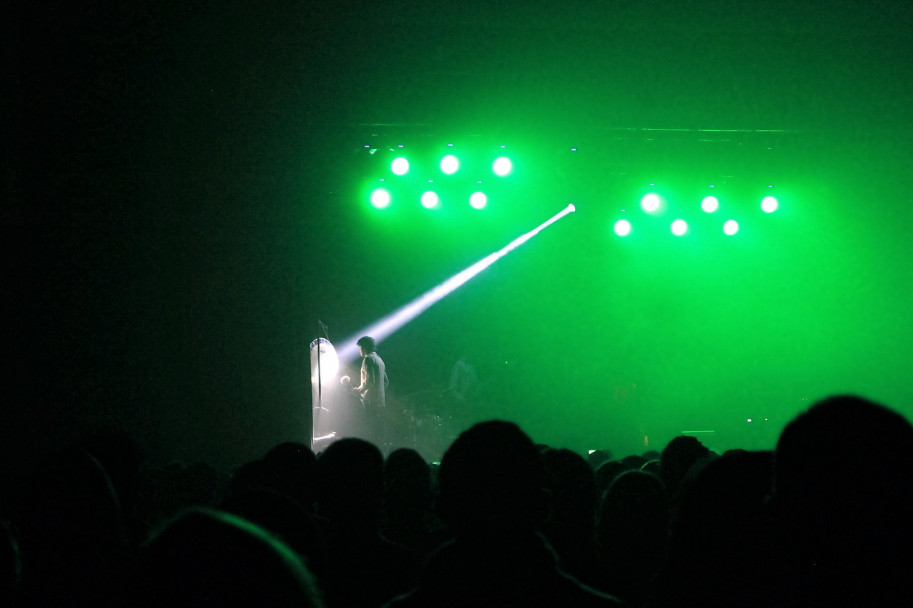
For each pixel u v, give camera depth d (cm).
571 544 304
